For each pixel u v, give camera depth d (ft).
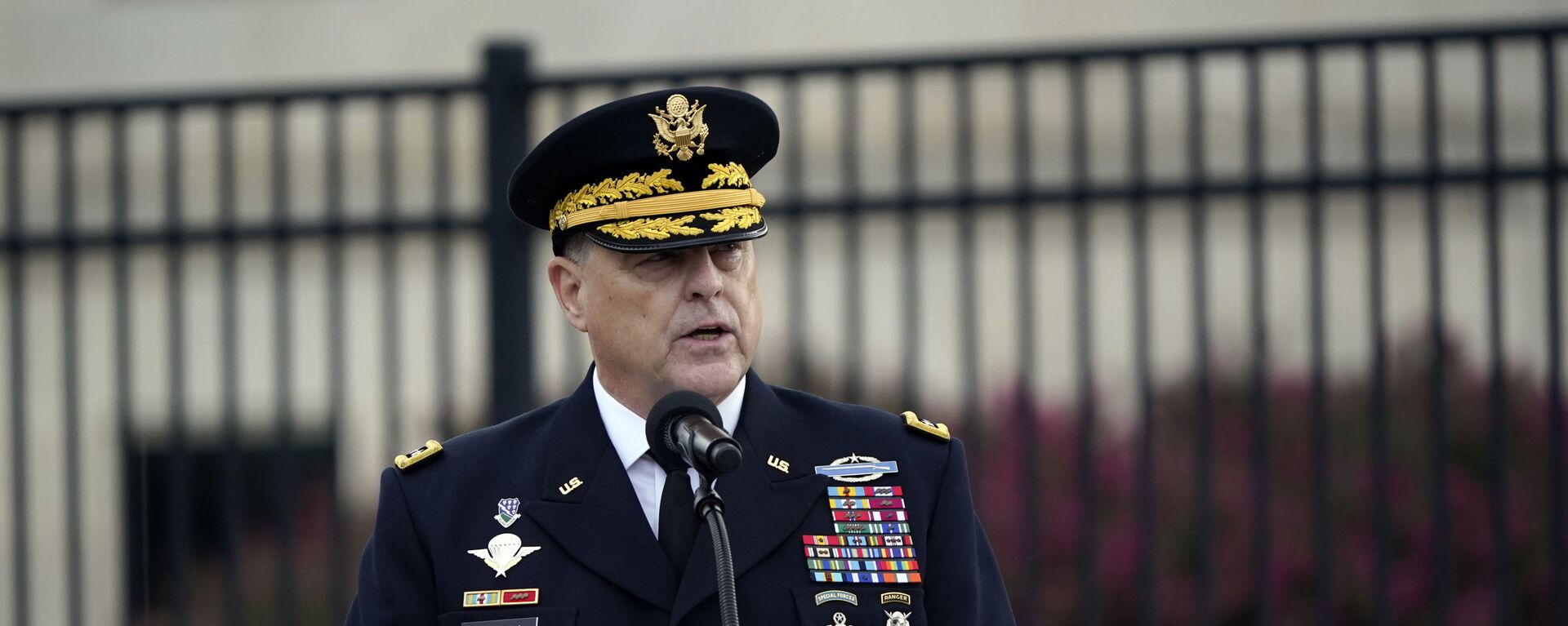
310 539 100.32
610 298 35.37
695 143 35.37
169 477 118.83
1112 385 107.86
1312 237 72.13
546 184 36.35
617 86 75.66
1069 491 90.74
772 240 114.11
